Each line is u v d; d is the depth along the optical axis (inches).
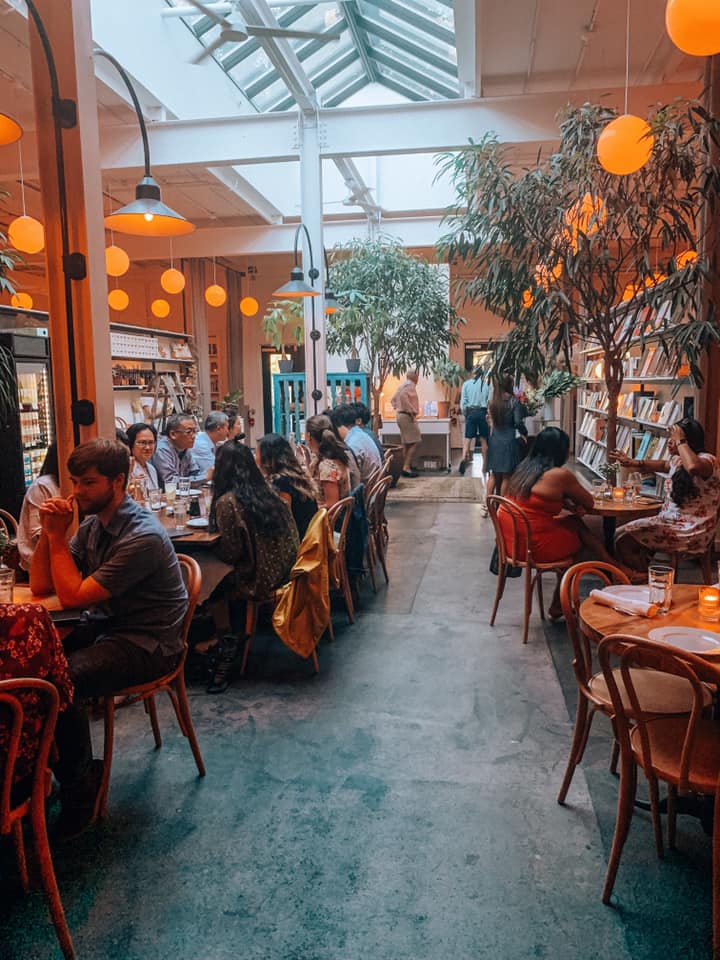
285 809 96.5
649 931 74.4
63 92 115.7
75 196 118.1
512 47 237.8
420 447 470.0
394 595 193.5
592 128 180.5
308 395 290.0
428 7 270.1
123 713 125.8
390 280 376.5
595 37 229.0
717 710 91.2
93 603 93.7
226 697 131.6
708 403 211.9
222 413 243.9
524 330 196.5
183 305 530.9
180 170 335.0
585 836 90.2
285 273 577.0
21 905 79.4
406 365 389.7
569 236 186.4
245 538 137.5
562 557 160.6
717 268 203.6
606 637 76.7
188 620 103.7
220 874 84.0
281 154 277.3
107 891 81.4
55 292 120.6
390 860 86.0
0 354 204.8
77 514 120.9
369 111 269.9
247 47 318.7
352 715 123.6
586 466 391.5
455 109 264.5
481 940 73.5
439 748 112.1
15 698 65.9
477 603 185.3
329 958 71.5
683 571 206.5
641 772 105.7
